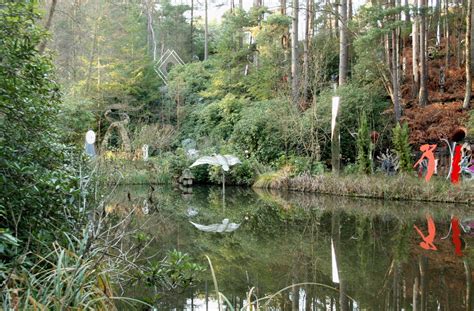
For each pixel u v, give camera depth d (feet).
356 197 43.24
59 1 45.57
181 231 27.27
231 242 24.47
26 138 11.93
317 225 29.86
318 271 18.85
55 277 9.25
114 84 73.51
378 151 54.13
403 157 43.93
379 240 25.00
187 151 64.08
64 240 11.98
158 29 119.65
